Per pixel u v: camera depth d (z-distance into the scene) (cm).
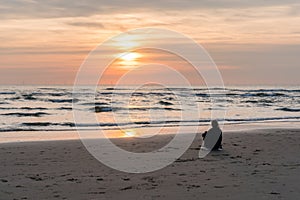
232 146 1478
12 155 1295
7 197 773
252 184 874
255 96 6725
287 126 2520
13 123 2778
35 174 995
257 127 2431
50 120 3095
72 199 759
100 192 814
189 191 819
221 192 806
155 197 772
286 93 7488
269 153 1321
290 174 981
